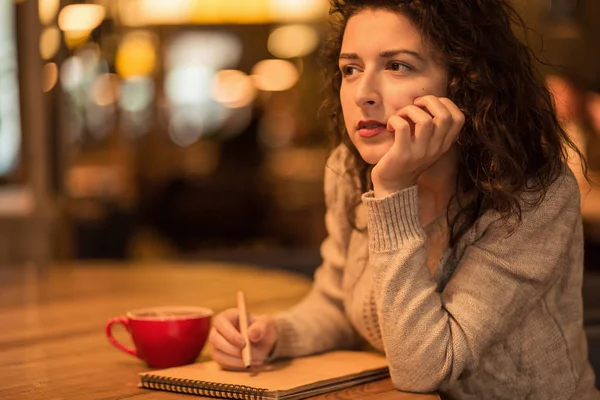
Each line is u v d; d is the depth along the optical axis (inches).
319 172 280.8
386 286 57.3
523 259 58.9
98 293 93.4
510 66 60.6
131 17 210.4
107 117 213.6
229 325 60.1
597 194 149.4
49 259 158.9
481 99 59.1
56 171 161.5
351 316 68.8
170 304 85.9
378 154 59.6
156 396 54.4
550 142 61.9
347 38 60.2
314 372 58.5
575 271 64.8
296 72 336.5
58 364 62.8
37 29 156.2
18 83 157.8
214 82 366.9
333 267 72.5
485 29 59.9
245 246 259.8
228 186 259.0
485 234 60.3
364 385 58.5
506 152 58.7
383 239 57.9
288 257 157.1
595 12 160.4
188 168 282.4
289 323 65.6
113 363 63.3
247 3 198.7
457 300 58.6
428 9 57.7
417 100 58.2
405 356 56.5
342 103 61.8
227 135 305.1
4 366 62.1
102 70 200.2
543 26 161.0
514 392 62.2
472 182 62.1
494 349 61.4
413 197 58.2
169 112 305.3
